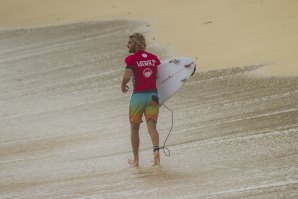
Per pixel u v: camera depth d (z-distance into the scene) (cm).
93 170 3684
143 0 10788
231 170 3281
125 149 4056
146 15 9606
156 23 8888
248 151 3575
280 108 4388
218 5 8938
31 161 4125
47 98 6069
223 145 3778
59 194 3309
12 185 3638
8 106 5991
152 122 3522
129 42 3606
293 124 3962
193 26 8062
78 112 5338
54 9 11806
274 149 3531
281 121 4075
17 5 12794
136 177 3400
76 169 3762
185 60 3666
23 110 5747
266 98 4722
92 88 6134
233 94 5028
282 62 5672
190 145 3903
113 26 9375
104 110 5269
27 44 9238
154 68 3572
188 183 3164
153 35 8119
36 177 3728
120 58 7300
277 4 8125
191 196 2956
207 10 8819
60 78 6838
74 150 4222
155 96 3525
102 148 4162
